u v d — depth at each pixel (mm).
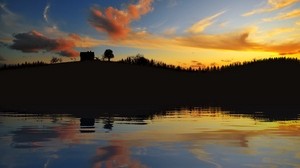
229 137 11836
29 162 7484
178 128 14961
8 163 7387
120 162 7531
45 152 8703
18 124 16641
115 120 19094
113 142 10539
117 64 89500
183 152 8766
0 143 10297
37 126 15680
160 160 7754
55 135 12352
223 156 8219
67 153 8555
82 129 14492
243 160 7762
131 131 13742
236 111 27875
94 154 8438
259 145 10008
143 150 9070
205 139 11391
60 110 27969
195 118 20734
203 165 7270
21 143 10312
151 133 13109
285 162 7531
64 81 73125
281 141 10859
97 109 29781
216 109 31094
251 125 16500
